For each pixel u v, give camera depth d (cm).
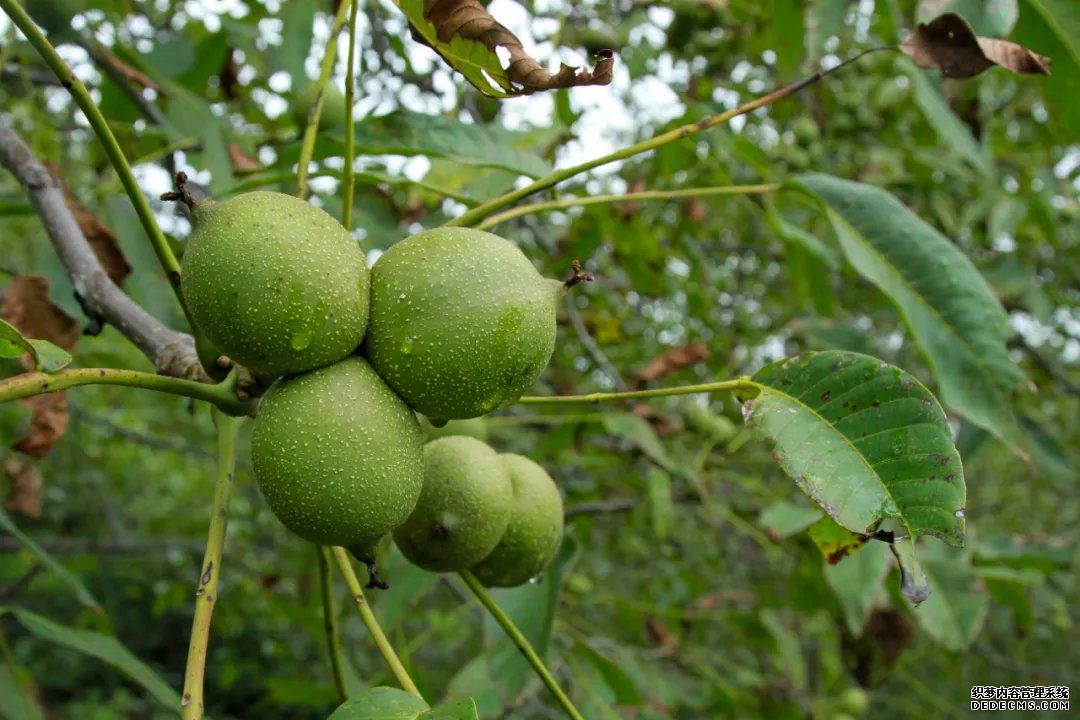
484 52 106
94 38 225
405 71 318
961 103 288
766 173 252
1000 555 267
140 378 104
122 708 585
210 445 592
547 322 109
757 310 530
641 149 133
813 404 117
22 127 295
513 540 141
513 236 385
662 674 332
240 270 98
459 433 183
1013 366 176
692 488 296
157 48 274
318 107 140
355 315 104
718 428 309
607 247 420
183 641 640
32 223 348
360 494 102
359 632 482
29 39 94
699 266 361
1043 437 258
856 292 412
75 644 183
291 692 293
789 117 384
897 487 109
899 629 274
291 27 253
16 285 188
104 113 267
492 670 189
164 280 201
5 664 191
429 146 184
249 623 582
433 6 105
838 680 380
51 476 564
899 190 379
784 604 338
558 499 147
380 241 234
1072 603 603
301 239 101
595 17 320
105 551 421
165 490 657
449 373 106
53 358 97
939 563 247
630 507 312
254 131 347
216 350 114
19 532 182
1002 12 168
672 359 301
